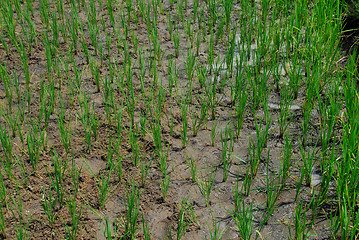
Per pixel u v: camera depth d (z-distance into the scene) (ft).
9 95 11.69
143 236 8.00
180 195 8.91
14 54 13.67
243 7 15.19
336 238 7.77
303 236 7.49
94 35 13.70
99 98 11.87
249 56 13.37
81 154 9.96
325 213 8.07
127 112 11.17
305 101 10.94
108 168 9.59
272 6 15.71
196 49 14.11
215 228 7.54
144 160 9.82
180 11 15.31
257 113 11.21
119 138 10.14
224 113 11.31
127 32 14.70
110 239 7.41
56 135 10.54
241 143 10.28
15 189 8.95
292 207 8.50
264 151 9.98
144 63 13.19
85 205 8.66
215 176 9.36
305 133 9.90
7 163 9.25
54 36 13.92
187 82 12.56
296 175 9.29
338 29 13.10
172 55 13.79
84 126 10.05
